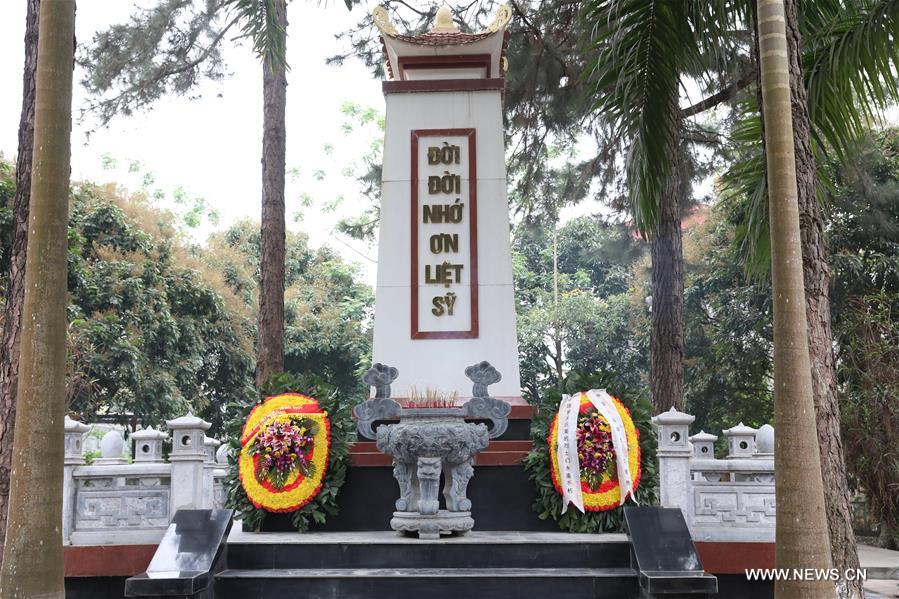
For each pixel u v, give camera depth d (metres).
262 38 8.01
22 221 7.48
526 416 7.63
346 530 7.13
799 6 7.12
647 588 5.74
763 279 8.02
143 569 6.50
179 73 12.62
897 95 7.12
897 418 12.83
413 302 8.09
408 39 8.30
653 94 7.51
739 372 16.98
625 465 6.77
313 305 24.39
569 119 12.85
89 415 15.88
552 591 6.01
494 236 8.18
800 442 4.77
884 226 13.26
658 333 11.35
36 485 4.62
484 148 8.32
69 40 5.07
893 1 6.93
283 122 12.38
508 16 8.30
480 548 6.31
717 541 6.49
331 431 7.11
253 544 6.35
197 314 18.67
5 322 7.38
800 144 6.35
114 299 16.45
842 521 5.90
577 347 23.34
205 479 8.40
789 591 4.66
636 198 7.67
